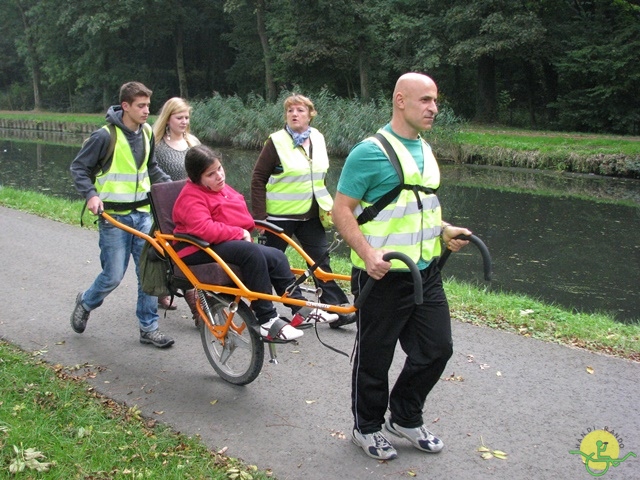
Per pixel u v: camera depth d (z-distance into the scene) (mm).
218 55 50000
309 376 4809
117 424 4000
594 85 31312
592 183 19891
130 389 4559
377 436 3760
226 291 4281
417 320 3592
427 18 32000
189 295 5527
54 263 7758
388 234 3506
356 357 3674
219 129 30297
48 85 53375
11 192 12805
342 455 3760
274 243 5949
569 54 29422
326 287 5797
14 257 7996
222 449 3789
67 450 3645
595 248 12039
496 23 29250
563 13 31984
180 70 46781
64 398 4254
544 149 23250
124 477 3436
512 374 4828
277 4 37844
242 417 4184
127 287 6891
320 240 5996
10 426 3816
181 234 4395
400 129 3537
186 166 4414
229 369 4676
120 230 5195
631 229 13586
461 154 24828
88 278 7195
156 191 4699
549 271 10570
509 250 11867
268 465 3650
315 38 35750
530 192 18203
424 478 3547
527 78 33844
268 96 40062
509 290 9523
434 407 4324
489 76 33344
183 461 3602
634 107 29172
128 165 5191
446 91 36281
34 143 33000
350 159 3496
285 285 4500
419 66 32469
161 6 44219
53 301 6410
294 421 4141
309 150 5887
